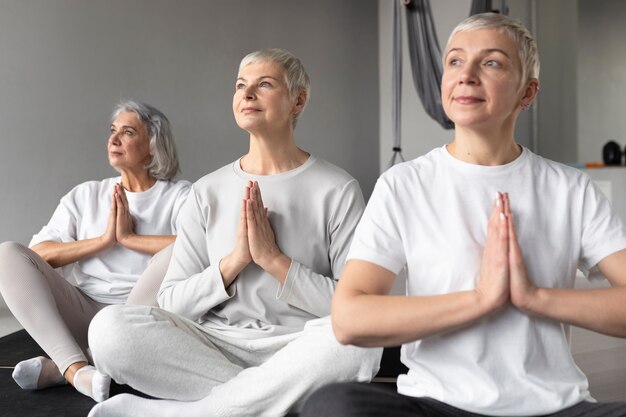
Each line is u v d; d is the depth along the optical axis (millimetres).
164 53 5887
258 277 1978
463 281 1302
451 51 1363
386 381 2186
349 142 6719
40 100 5391
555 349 1278
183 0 5961
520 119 5914
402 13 6418
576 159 5719
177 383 1869
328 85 6629
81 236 2703
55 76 5441
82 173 5516
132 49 5754
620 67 5473
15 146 5316
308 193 2014
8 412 1998
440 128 6117
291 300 1931
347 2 6684
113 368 1848
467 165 1367
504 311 1271
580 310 1207
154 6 5844
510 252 1205
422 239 1335
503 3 5637
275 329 1964
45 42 5414
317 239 2010
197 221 2059
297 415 1823
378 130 6812
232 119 6145
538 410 1241
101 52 5625
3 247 2252
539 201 1354
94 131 5562
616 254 1311
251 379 1776
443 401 1258
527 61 1354
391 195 1365
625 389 2434
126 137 2641
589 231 1339
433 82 6133
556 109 5820
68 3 5496
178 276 2059
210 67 6066
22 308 2162
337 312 1263
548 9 5836
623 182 5242
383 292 1322
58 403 2070
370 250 1328
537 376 1262
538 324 1275
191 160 6012
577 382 1281
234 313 1990
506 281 1198
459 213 1336
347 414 1087
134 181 2719
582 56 5656
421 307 1210
